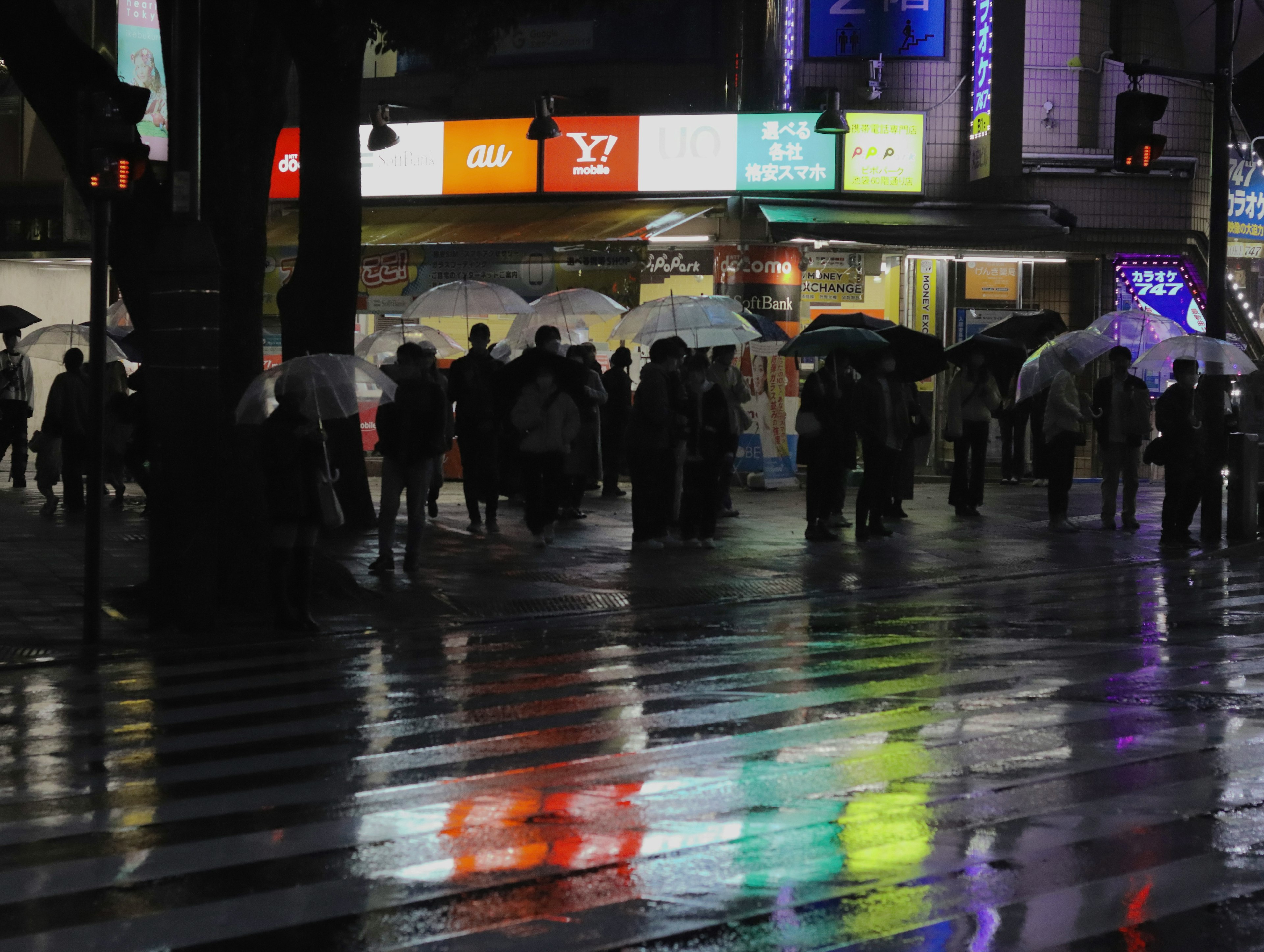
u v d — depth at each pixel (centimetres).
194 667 1337
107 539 2198
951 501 2634
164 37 1549
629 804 843
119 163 1405
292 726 1077
